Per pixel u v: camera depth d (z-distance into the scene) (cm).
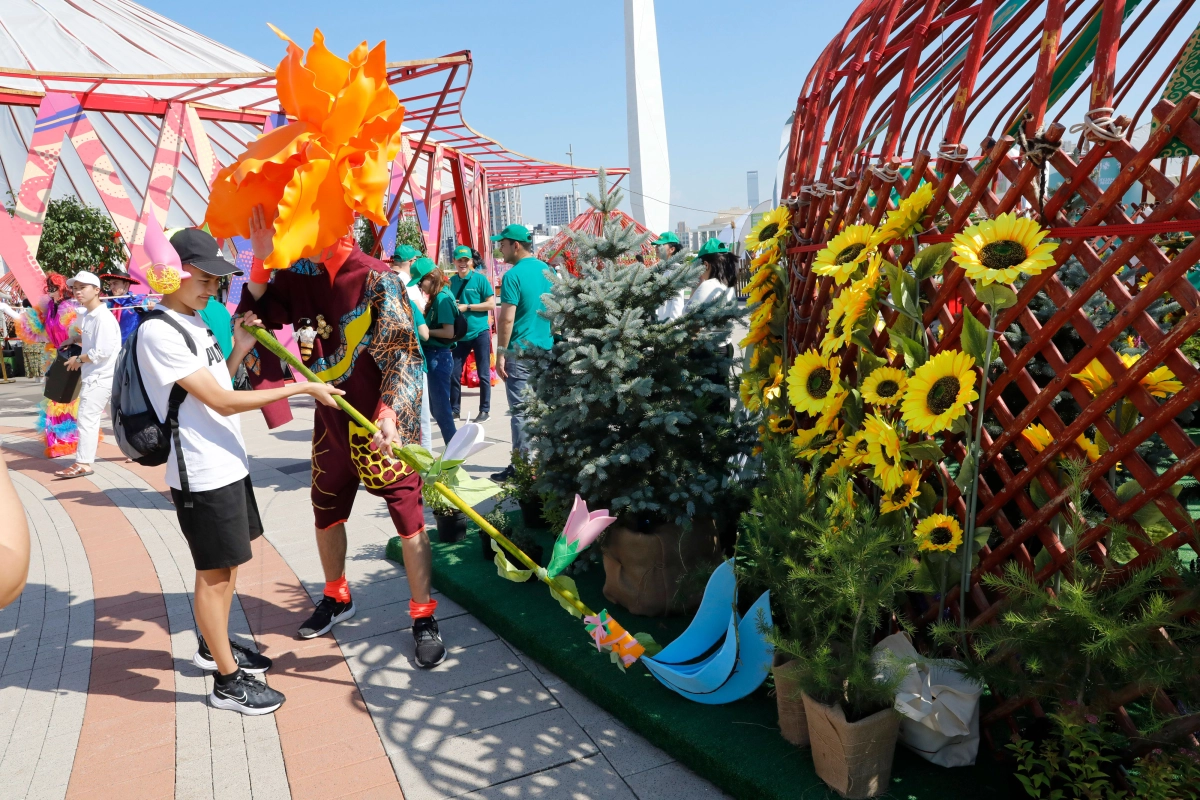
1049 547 200
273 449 795
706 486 311
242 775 250
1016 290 198
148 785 247
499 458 689
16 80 880
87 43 1164
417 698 291
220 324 554
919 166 210
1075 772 185
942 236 206
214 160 973
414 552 317
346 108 242
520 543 383
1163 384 177
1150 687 174
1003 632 196
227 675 292
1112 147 169
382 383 300
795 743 232
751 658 259
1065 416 296
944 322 211
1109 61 167
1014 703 211
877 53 228
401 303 301
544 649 306
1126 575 188
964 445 223
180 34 1400
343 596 360
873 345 237
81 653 346
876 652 213
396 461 310
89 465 727
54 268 1341
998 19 225
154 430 270
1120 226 169
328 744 264
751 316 311
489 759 251
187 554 480
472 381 1223
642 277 320
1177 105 156
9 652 350
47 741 275
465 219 1672
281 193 260
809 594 231
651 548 321
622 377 315
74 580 441
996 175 195
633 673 283
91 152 909
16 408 1177
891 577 202
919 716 199
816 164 273
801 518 222
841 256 231
